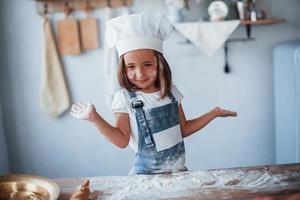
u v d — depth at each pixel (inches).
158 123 42.8
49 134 84.0
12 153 84.7
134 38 39.5
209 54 72.6
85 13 77.9
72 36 78.4
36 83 81.5
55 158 85.4
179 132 44.7
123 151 84.9
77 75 81.0
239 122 84.4
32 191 36.0
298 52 65.6
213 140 85.3
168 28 42.1
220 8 73.2
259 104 83.5
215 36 71.9
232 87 82.4
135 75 40.4
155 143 42.6
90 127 84.0
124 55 40.4
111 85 77.2
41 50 79.9
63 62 80.3
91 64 80.4
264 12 77.8
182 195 34.0
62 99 80.6
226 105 83.3
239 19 74.1
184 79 81.4
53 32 78.7
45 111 82.2
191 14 77.2
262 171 38.5
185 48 79.7
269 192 33.6
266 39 80.5
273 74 80.5
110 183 37.5
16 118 83.0
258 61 81.4
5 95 81.9
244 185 35.3
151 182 37.3
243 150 86.0
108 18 76.9
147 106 42.5
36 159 85.4
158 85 43.0
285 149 75.6
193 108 82.9
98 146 84.8
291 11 79.5
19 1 77.9
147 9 77.6
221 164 86.2
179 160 44.3
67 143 84.7
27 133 83.9
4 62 80.4
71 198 32.8
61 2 77.4
